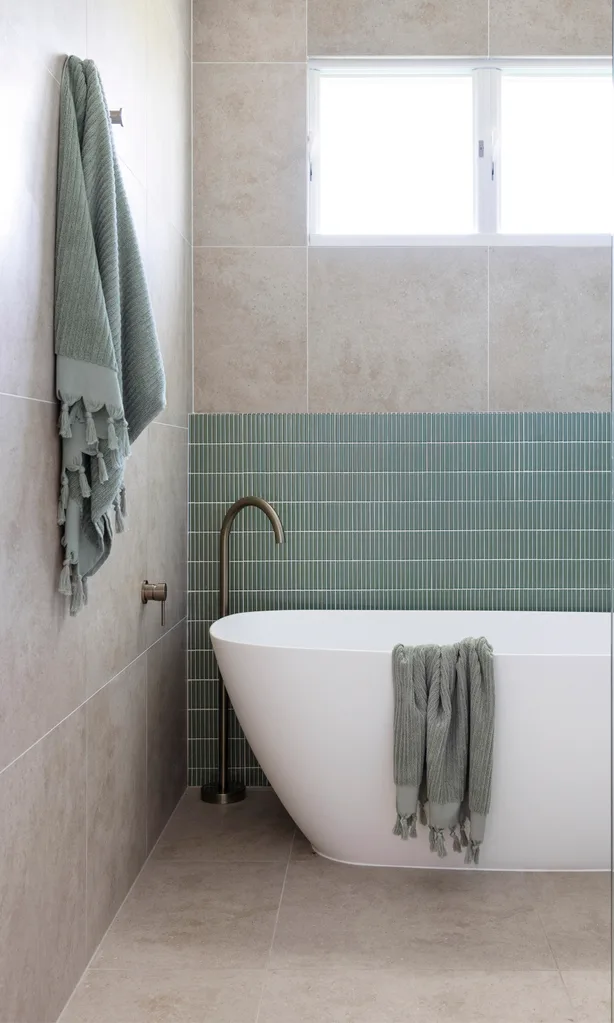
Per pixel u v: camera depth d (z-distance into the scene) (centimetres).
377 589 329
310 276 331
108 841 220
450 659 237
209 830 287
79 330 172
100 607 210
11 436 151
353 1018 184
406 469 328
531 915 228
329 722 242
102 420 176
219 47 331
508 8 329
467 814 242
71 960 191
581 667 236
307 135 331
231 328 332
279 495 330
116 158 203
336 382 331
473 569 328
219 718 321
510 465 328
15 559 154
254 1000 191
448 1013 186
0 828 147
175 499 304
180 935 218
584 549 328
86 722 198
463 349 330
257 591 330
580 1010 187
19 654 156
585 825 246
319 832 259
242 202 332
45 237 168
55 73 174
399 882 247
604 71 332
